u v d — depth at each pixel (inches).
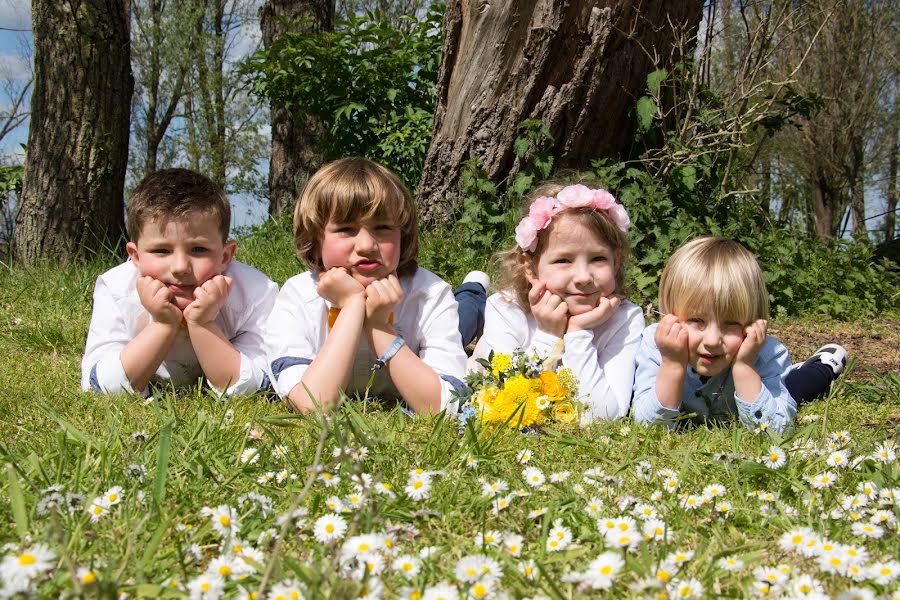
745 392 102.6
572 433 96.0
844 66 756.6
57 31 274.1
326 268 111.5
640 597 51.6
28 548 55.9
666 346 101.9
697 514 68.9
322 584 50.8
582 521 65.6
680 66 223.5
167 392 110.0
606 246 115.0
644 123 221.5
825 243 310.5
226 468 75.8
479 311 161.2
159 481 64.4
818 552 54.9
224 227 113.9
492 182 234.7
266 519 64.0
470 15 231.3
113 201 287.6
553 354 111.5
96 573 51.9
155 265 109.0
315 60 331.6
